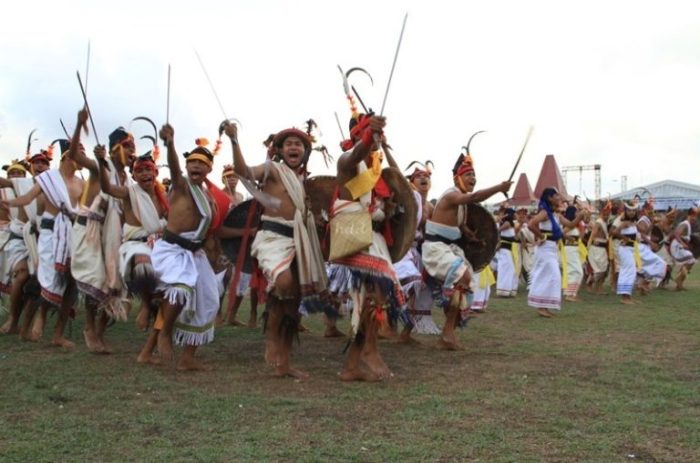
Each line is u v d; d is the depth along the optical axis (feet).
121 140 22.62
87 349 23.32
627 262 40.32
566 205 44.52
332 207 18.83
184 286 19.26
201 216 19.75
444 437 13.64
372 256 18.56
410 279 23.76
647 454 12.71
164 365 20.68
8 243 27.40
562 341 25.66
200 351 23.34
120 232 22.18
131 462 12.21
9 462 12.14
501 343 25.23
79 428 14.16
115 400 16.43
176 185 19.81
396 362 21.53
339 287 19.20
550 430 14.11
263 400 16.46
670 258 50.55
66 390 17.28
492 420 14.84
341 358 22.49
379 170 18.71
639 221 45.24
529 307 37.68
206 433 13.89
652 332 27.86
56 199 23.32
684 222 49.49
